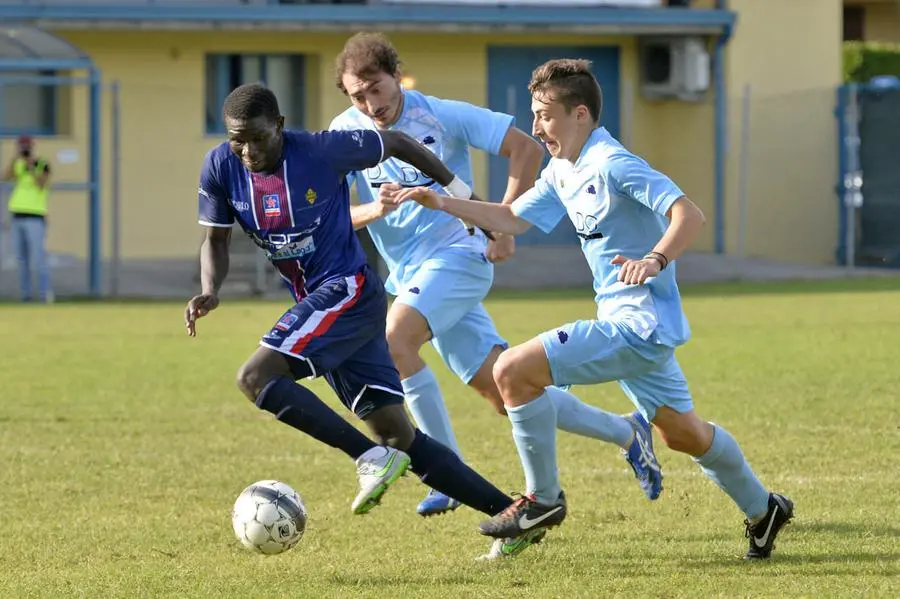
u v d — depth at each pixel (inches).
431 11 3415.4
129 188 3366.1
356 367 800.3
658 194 744.3
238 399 1499.8
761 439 1183.6
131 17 3297.2
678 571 750.5
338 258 791.1
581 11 3464.6
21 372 1724.9
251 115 740.0
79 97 3358.8
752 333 2046.0
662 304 775.1
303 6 3361.2
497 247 901.8
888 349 1812.3
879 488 973.2
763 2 3567.9
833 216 3476.9
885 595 679.1
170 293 3026.6
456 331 993.5
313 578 751.1
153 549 834.8
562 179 794.2
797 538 826.8
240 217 786.8
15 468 1107.3
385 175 976.9
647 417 800.9
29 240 2817.4
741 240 3299.7
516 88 3644.2
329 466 1117.7
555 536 852.0
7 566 791.7
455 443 970.7
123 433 1279.5
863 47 4466.0
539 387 769.6
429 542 852.0
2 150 3299.7
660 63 3614.7
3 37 2854.3
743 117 3312.0
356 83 930.7
